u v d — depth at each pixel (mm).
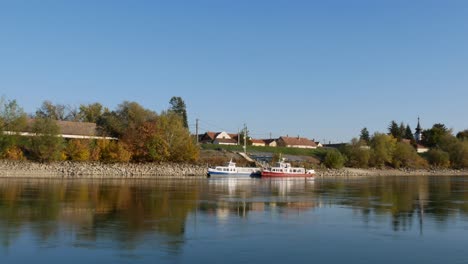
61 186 62500
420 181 101438
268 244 23484
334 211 37781
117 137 122812
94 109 159000
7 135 96188
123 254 20750
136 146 116125
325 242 24266
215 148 148250
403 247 23328
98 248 21844
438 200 49312
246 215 34438
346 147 163250
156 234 25516
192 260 19953
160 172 111938
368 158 160125
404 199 50312
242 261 19984
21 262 19359
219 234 25938
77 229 26672
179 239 24312
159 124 119250
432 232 27641
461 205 43594
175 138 119875
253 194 55156
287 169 117125
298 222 31125
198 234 25812
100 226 27828
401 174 159500
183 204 41188
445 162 183375
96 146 110750
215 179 97250
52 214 32781
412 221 32188
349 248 22938
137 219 30969
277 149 162625
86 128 121125
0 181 73188
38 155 99500
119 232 25922
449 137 197500
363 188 71312
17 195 47250
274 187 71500
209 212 35656
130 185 68000
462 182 97000
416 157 178500
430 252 22297
